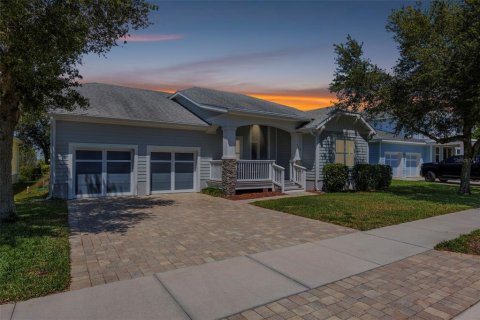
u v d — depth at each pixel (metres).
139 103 15.90
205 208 10.75
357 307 3.72
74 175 12.67
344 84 15.50
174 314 3.47
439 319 3.47
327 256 5.60
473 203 12.07
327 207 10.64
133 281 4.38
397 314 3.56
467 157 15.61
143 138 14.11
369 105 15.93
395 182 22.72
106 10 7.96
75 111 12.39
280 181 15.72
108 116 12.81
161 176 14.84
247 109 14.48
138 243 6.33
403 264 5.26
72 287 4.16
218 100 16.28
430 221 8.73
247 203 11.95
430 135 16.23
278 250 5.94
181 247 6.10
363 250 6.00
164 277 4.54
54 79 7.92
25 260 4.95
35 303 3.67
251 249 6.02
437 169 23.56
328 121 16.55
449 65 12.23
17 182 24.14
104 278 4.49
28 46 6.40
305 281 4.47
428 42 13.52
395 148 27.92
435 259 5.54
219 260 5.34
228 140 14.22
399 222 8.52
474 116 13.53
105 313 3.46
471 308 3.72
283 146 18.41
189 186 15.66
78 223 8.13
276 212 10.02
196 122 15.14
